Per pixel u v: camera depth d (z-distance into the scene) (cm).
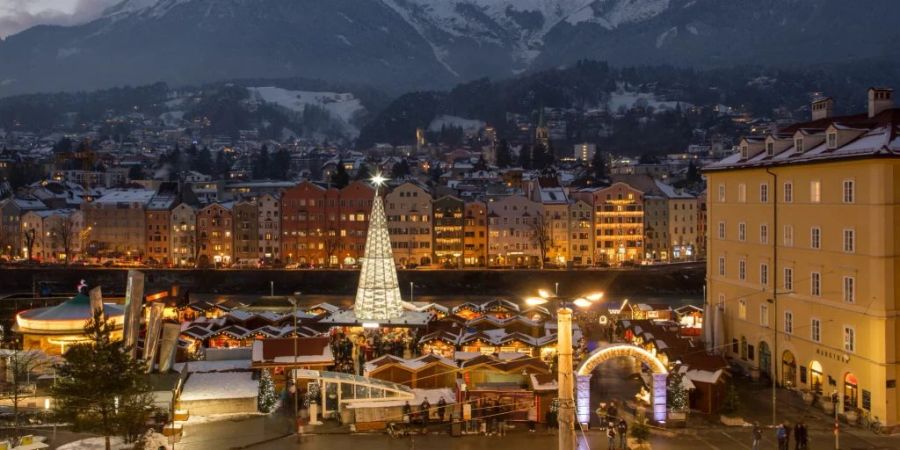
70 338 8131
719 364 6838
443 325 9581
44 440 5675
